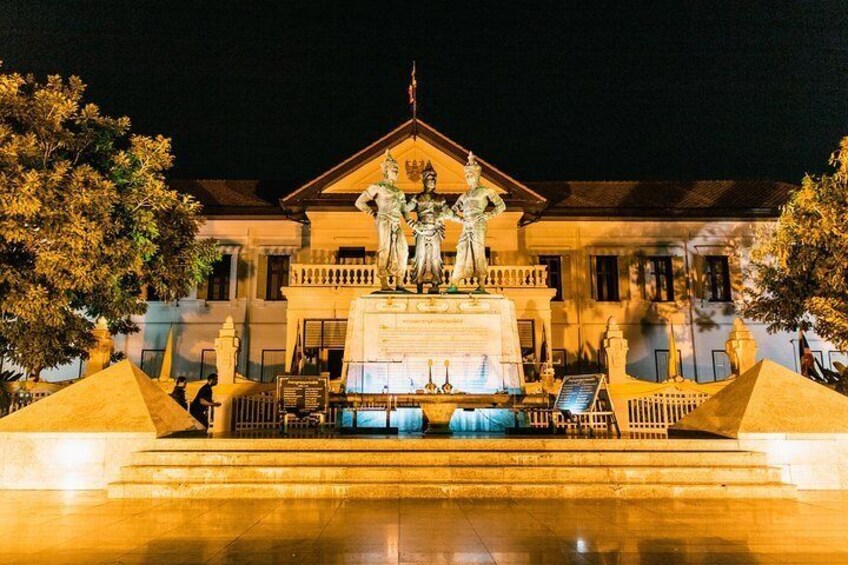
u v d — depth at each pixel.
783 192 32.94
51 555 4.94
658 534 5.73
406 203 14.88
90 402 9.05
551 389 16.98
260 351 30.11
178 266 20.75
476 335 13.75
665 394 16.72
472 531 5.84
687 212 31.34
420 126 29.19
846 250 18.64
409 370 13.53
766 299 21.66
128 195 18.22
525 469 8.34
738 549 5.14
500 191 29.25
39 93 16.92
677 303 31.00
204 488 7.82
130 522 6.28
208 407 15.05
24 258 16.52
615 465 8.61
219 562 4.71
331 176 29.09
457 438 9.87
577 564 4.66
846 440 8.88
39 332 16.58
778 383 9.58
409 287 17.72
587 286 31.08
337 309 25.44
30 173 15.00
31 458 8.57
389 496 7.86
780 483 8.23
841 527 6.09
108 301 18.50
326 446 9.04
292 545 5.27
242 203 31.34
